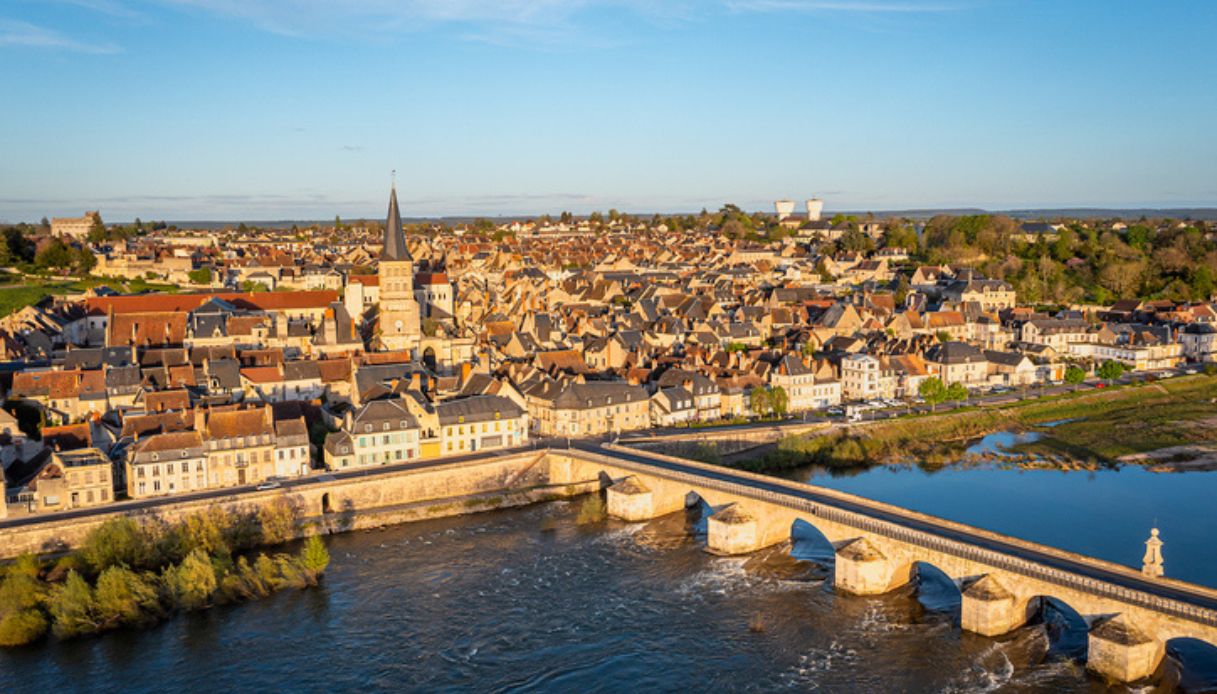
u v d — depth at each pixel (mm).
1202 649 120125
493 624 131500
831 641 124688
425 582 145750
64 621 127062
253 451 173250
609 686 114812
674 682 115438
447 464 183500
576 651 123625
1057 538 159125
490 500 180375
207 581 136625
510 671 118688
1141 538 159000
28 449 164625
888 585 139125
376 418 185625
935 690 111750
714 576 147250
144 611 132125
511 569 150750
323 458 187750
